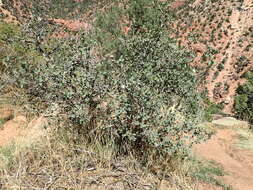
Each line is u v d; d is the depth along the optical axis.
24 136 4.04
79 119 4.11
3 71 6.14
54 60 4.63
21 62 5.78
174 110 4.41
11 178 3.11
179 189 3.74
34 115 4.92
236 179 5.34
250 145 8.08
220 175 5.34
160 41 4.98
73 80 4.18
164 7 10.08
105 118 4.22
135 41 4.79
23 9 70.19
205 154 6.61
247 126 10.51
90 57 4.42
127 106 4.05
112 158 3.86
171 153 4.21
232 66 71.12
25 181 3.15
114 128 4.19
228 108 63.75
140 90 4.04
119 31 14.91
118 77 4.26
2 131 4.55
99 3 90.69
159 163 4.19
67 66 4.30
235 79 68.62
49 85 4.43
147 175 3.72
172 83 4.63
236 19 78.06
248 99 18.08
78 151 3.82
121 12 16.97
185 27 77.44
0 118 4.83
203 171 5.12
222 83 68.62
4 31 7.90
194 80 4.86
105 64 4.42
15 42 6.92
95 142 4.04
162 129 4.13
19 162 3.39
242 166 6.36
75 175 3.39
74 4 95.75
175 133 4.28
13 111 5.12
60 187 3.15
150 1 11.20
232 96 65.38
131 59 4.66
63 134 4.06
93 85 4.15
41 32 6.90
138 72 4.38
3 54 6.46
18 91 5.41
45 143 3.80
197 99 4.79
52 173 3.32
